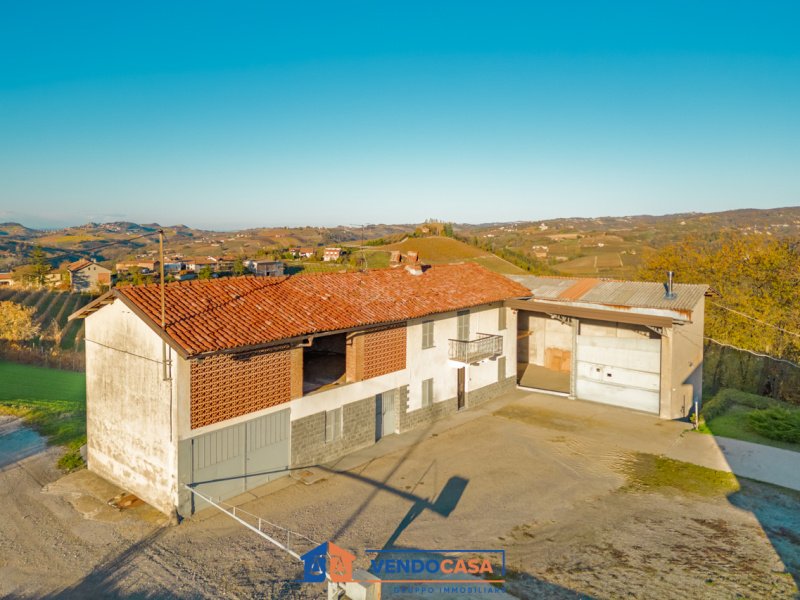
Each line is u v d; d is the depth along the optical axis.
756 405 27.34
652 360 24.27
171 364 13.94
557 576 11.83
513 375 28.36
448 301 23.47
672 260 38.31
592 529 13.99
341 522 14.23
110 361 16.11
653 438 21.20
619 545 13.18
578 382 26.61
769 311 31.59
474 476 17.38
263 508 14.93
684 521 14.45
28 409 23.50
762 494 16.19
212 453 14.87
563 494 16.12
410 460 18.66
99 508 14.81
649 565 12.26
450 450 19.67
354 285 22.30
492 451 19.62
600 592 11.22
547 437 21.20
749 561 12.42
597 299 27.30
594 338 26.03
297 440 17.27
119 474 16.14
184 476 14.20
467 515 14.73
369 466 18.06
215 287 18.00
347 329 18.00
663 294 26.66
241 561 12.30
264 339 15.40
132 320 15.18
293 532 13.65
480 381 25.84
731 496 16.05
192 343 13.80
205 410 14.60
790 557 12.60
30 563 12.14
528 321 33.81
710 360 35.47
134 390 15.27
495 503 15.48
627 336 26.14
